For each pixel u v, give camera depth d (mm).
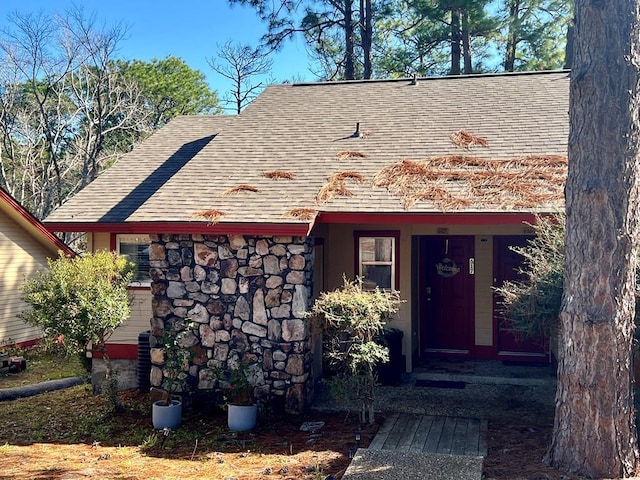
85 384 10711
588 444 5422
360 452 6105
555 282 6418
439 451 6176
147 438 7168
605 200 5375
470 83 12133
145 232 8266
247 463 6113
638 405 5969
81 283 7781
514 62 21875
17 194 23672
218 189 8914
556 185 8023
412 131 10258
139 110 25812
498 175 8430
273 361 7988
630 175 5422
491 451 6148
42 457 6559
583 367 5449
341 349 7445
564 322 5621
